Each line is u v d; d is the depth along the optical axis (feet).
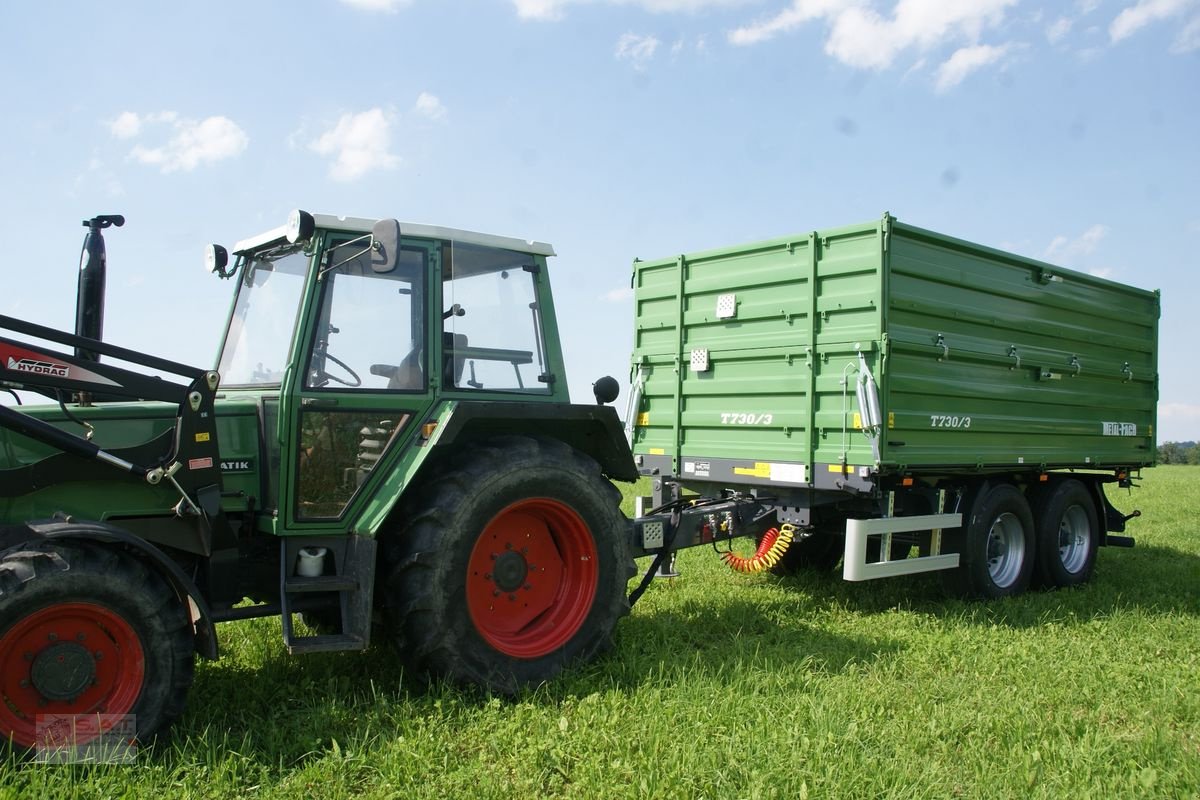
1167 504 53.21
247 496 14.07
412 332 14.82
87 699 11.21
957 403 22.07
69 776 10.20
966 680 15.44
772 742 11.80
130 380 12.53
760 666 15.71
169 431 13.21
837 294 20.63
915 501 22.72
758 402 22.34
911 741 12.37
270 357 14.80
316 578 13.47
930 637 18.10
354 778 11.05
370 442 14.28
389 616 14.07
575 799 10.42
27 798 9.74
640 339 25.59
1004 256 23.13
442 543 13.70
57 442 12.05
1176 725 13.74
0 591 10.45
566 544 15.76
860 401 19.72
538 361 16.25
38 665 10.85
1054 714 13.85
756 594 22.35
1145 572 28.04
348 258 13.94
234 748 11.65
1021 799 10.75
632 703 13.50
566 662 15.02
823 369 20.86
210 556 13.35
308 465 13.71
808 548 25.52
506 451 14.65
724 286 23.06
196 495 13.05
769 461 21.93
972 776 11.41
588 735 12.12
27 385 11.91
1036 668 16.17
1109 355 27.86
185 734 11.99
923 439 20.94
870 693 14.40
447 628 13.71
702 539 19.84
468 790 10.63
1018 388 24.07
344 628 13.35
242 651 15.79
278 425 13.58
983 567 22.89
